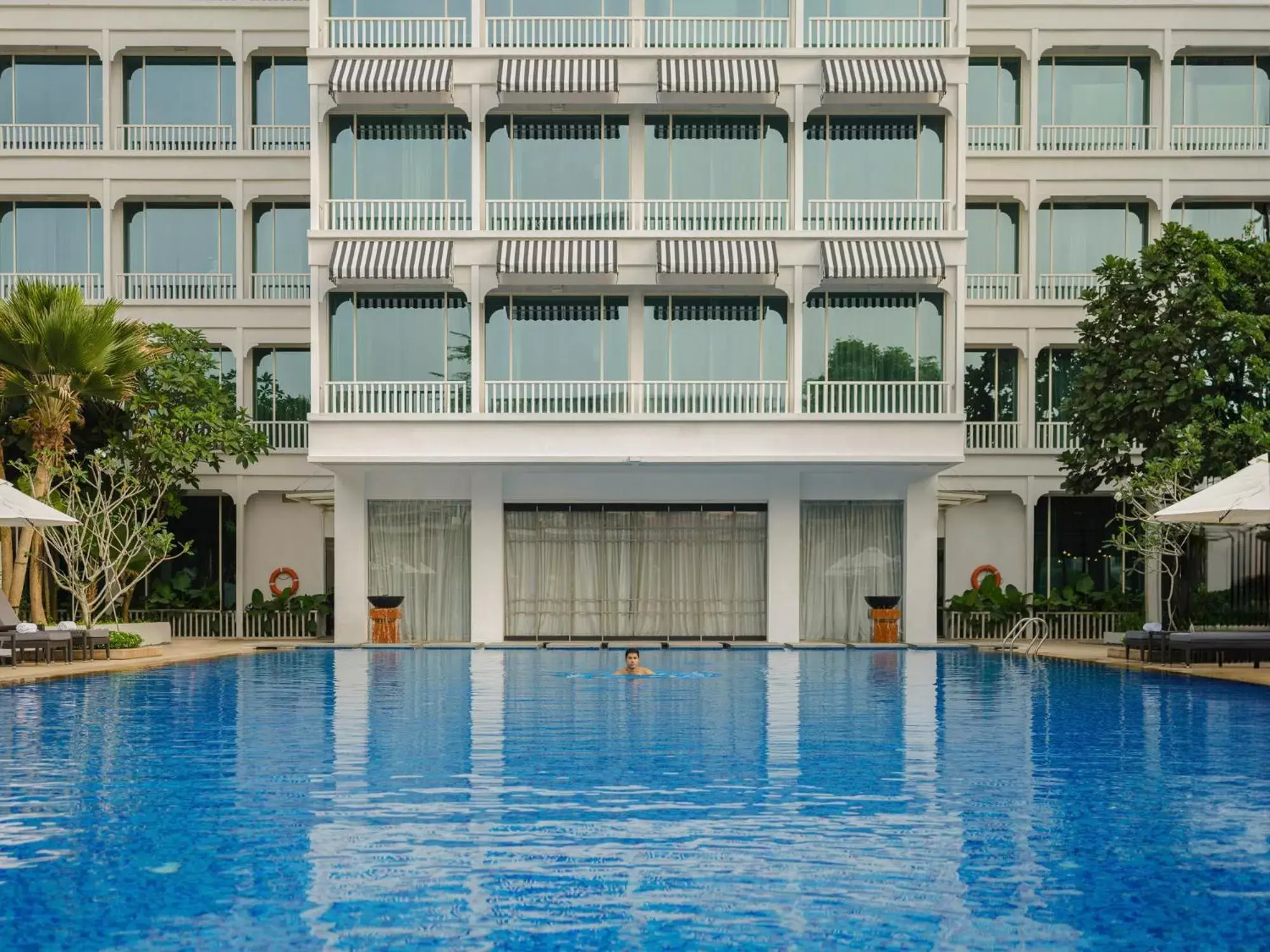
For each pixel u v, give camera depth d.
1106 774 14.40
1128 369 34.78
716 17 36.84
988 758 15.56
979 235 42.56
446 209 36.84
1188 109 42.00
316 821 11.88
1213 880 10.00
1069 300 41.78
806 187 37.06
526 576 38.12
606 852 10.77
